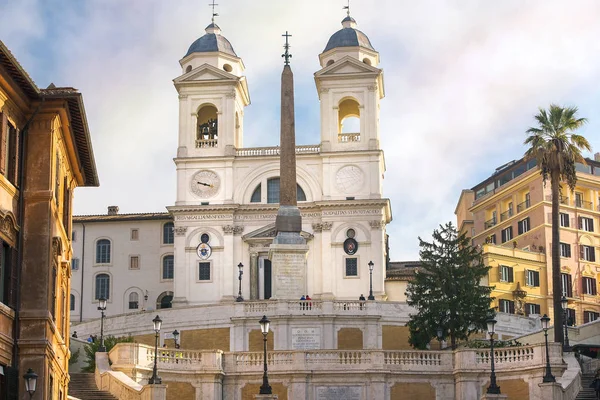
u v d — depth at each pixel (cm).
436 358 5594
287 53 8675
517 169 10519
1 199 3186
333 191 9044
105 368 5322
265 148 9188
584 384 5478
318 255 8919
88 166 4228
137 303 9606
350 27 9625
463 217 11638
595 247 10019
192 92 9325
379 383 5522
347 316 6994
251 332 6981
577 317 9656
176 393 5462
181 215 9075
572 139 7269
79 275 9662
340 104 9462
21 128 3394
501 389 5422
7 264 3259
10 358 3259
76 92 3428
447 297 6731
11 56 3005
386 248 10525
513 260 9431
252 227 9050
